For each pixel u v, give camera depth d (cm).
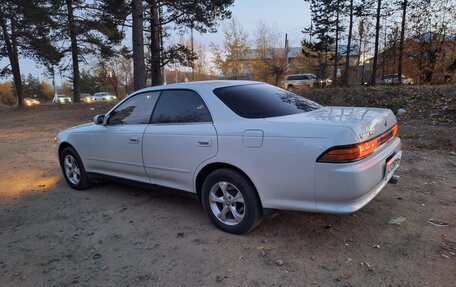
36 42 2506
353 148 297
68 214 458
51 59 2605
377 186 334
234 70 4278
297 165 315
